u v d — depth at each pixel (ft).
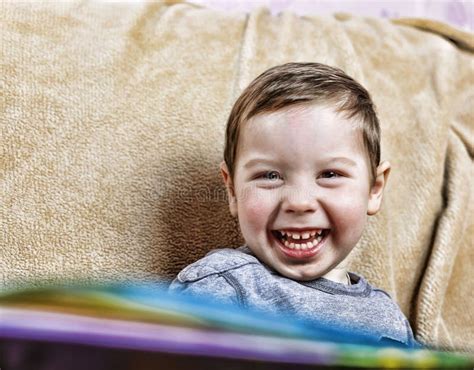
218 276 2.15
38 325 0.43
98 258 2.42
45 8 2.83
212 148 2.75
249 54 3.03
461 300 3.16
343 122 2.24
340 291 2.30
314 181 2.20
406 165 3.15
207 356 0.45
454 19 4.76
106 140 2.60
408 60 3.42
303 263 2.23
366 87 3.17
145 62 2.86
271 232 2.23
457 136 3.43
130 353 0.44
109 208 2.50
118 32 2.90
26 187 2.40
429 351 0.55
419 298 2.94
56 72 2.65
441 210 3.17
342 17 3.79
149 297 0.49
